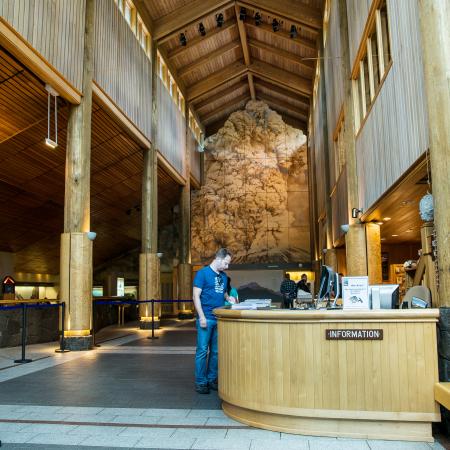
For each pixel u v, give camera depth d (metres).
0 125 11.86
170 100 19.91
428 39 4.12
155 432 3.81
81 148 10.43
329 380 3.75
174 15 17.41
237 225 25.47
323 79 17.41
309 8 17.28
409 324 3.72
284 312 3.86
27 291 22.70
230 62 22.89
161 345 10.52
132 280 26.92
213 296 5.38
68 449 3.42
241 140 26.16
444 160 3.89
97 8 12.16
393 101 7.47
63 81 9.91
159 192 22.17
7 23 8.02
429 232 5.04
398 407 3.65
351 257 11.37
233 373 4.15
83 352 9.27
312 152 23.75
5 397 5.11
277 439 3.62
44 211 17.58
